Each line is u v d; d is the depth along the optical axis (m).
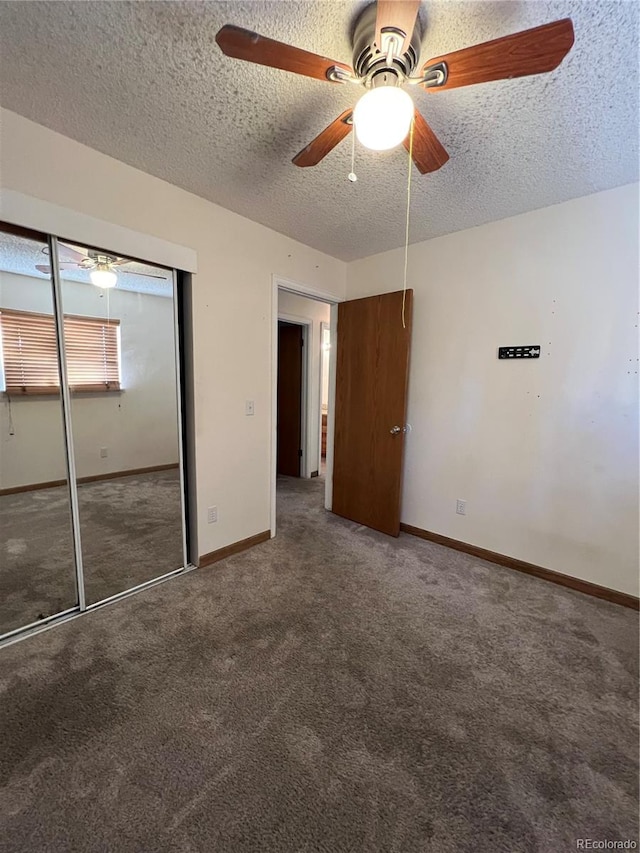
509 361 2.49
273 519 2.97
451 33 1.17
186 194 2.14
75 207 1.72
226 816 1.07
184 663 1.63
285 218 2.48
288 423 4.97
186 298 2.25
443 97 1.38
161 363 2.33
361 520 3.28
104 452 2.30
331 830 1.04
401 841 1.02
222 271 2.38
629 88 1.32
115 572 2.34
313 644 1.77
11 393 2.08
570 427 2.28
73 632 1.82
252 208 2.34
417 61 1.16
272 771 1.20
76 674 1.56
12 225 1.60
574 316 2.23
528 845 1.01
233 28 0.90
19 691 1.47
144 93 1.40
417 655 1.71
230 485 2.61
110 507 2.37
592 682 1.57
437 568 2.53
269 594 2.18
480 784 1.17
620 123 1.52
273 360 2.79
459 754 1.26
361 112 1.05
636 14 1.06
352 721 1.38
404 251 2.97
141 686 1.51
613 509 2.17
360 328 3.17
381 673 1.60
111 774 1.17
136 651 1.70
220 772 1.19
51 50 1.22
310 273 3.01
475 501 2.71
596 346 2.17
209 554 2.52
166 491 2.46
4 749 1.24
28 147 1.57
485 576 2.44
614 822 1.07
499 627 1.92
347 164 1.84
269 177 1.99
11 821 1.04
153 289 2.24
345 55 1.25
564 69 1.25
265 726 1.35
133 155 1.81
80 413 2.18
